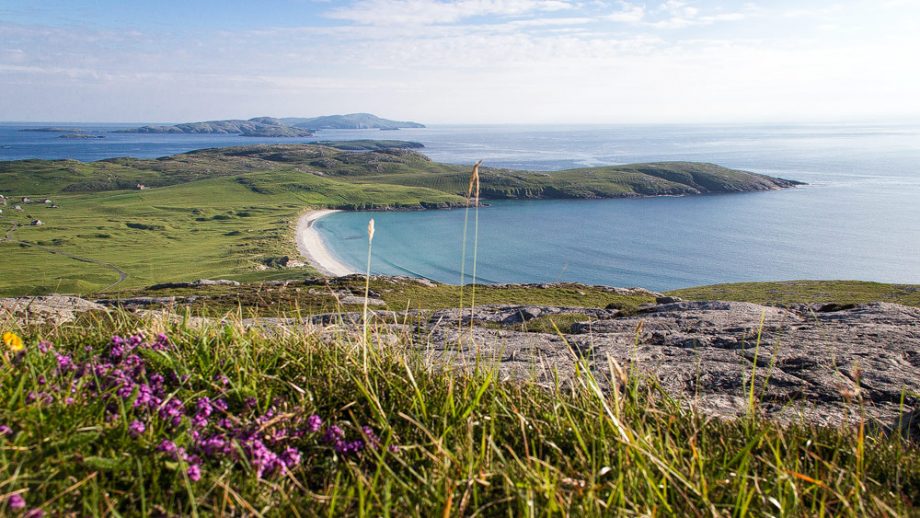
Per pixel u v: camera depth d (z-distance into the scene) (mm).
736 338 8711
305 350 4418
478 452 3227
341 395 3766
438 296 54938
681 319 11031
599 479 2967
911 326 9320
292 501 2648
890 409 5379
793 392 5852
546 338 8945
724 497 2945
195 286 58094
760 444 3260
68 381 3404
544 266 195375
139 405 3264
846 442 3738
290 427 3316
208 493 2602
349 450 3211
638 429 3422
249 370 3957
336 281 60562
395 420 3551
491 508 2760
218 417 3432
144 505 2402
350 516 2619
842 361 6926
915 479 3295
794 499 2768
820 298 65312
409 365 4367
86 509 2414
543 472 2900
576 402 3930
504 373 5859
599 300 60469
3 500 2219
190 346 4289
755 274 190125
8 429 2715
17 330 5148
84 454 2766
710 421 3939
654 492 2809
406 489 2779
